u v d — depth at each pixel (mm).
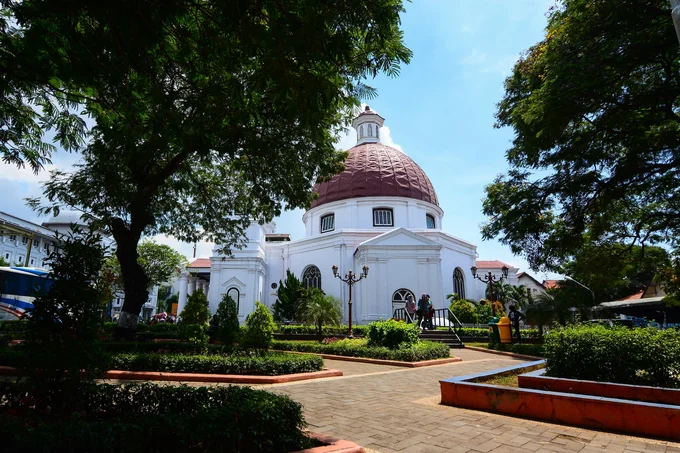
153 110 6516
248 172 12695
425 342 15188
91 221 13211
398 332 13898
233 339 13367
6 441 3092
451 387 6766
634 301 31250
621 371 6641
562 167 12922
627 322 19609
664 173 12094
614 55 9914
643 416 5043
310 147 11375
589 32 10297
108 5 4238
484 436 4945
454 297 28203
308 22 4383
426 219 33750
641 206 15023
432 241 28219
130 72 6004
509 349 16000
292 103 5312
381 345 14141
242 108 6520
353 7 4566
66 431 3156
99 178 11977
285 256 34000
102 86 6230
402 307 26672
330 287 29734
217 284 30750
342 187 33469
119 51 5152
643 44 9594
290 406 4297
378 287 26844
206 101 6016
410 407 6520
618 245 15906
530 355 14570
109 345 11055
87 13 4570
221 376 8508
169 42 6062
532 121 11680
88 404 4531
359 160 34750
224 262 30906
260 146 6758
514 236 14266
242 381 8477
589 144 12117
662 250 16625
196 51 5836
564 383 6656
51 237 39531
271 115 7262
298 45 4504
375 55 5691
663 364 6352
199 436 3510
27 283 20078
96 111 7363
